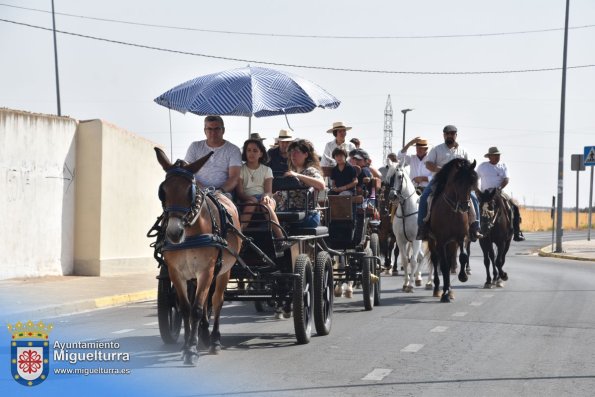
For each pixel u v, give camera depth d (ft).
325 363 39.73
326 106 54.44
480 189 80.23
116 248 85.10
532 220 319.47
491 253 77.15
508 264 114.11
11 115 73.97
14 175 74.38
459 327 51.62
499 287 77.56
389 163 77.20
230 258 42.29
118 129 84.99
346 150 65.92
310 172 51.85
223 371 37.73
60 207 79.92
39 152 77.15
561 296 69.67
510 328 51.19
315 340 46.62
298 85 49.96
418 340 46.62
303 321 44.75
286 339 46.98
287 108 52.75
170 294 44.14
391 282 83.41
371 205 65.72
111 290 69.51
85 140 82.12
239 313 59.52
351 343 45.60
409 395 33.32
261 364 39.40
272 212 45.60
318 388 34.35
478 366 39.24
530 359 41.06
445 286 65.92
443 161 69.56
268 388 34.30
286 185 50.34
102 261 82.12
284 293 45.88
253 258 45.60
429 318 55.77
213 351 42.14
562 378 36.70
